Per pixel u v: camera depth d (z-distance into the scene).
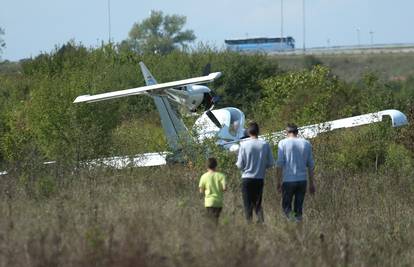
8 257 36.03
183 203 48.34
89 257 34.88
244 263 34.81
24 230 41.38
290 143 51.06
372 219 52.56
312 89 122.69
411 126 83.06
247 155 50.19
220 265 34.75
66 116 82.31
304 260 38.19
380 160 78.69
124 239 37.38
